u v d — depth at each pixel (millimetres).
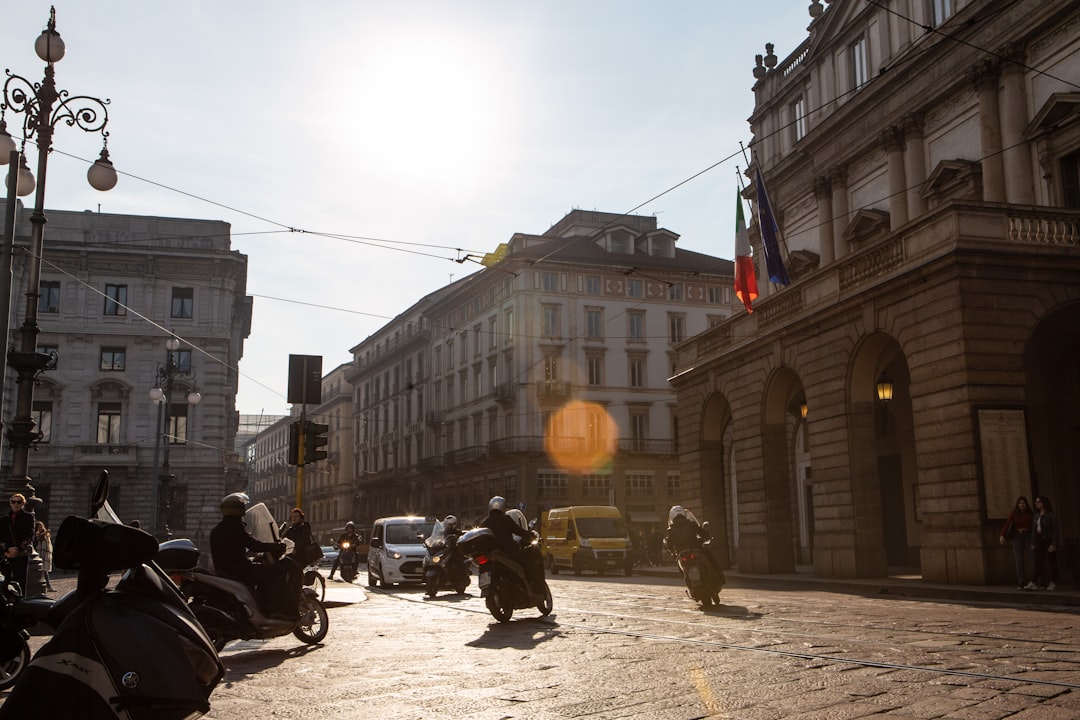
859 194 27656
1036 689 6430
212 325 51625
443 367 68250
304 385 17922
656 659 8242
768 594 16875
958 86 23078
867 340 19922
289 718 6129
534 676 7508
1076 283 17484
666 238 59781
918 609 12984
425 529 24297
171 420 50469
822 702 6199
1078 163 20047
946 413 17172
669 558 38375
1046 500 15398
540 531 33875
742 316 25641
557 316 56344
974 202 17203
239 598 8555
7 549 9758
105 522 4484
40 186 15680
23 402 15391
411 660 8656
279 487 116062
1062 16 20188
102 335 50062
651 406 57344
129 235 51312
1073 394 19312
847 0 28125
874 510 20156
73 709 4238
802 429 31219
